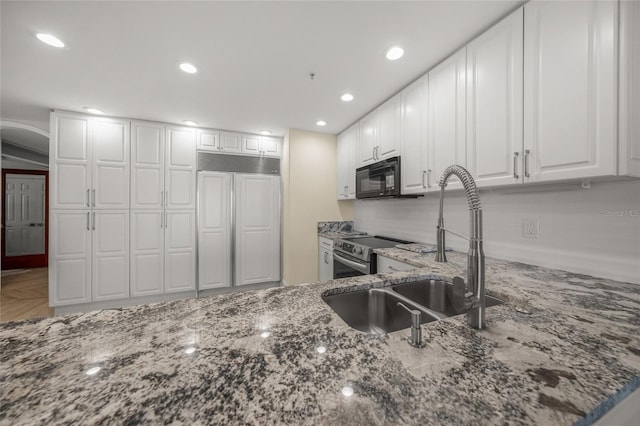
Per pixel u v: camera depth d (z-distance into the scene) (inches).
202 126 122.2
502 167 53.7
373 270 85.9
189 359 22.2
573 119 42.6
